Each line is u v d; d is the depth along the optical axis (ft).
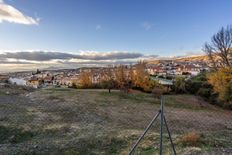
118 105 87.35
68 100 88.33
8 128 47.52
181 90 140.05
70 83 197.47
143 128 55.26
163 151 33.71
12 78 221.05
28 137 43.91
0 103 73.36
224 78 98.48
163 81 144.46
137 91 134.31
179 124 64.85
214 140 38.17
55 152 35.45
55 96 97.09
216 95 119.96
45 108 71.41
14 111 63.77
